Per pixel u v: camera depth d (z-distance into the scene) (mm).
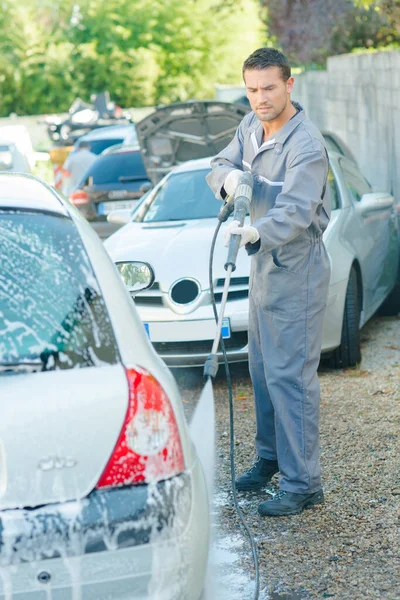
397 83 12156
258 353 4922
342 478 5215
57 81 44094
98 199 14320
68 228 3275
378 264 8703
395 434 5875
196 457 3154
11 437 2789
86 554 2801
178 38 44469
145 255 7344
